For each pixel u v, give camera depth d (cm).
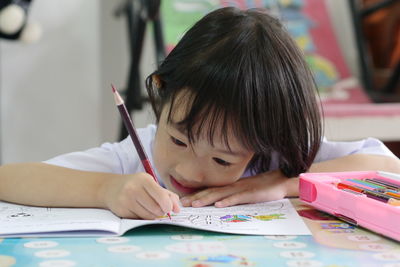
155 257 53
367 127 180
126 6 198
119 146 101
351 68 253
